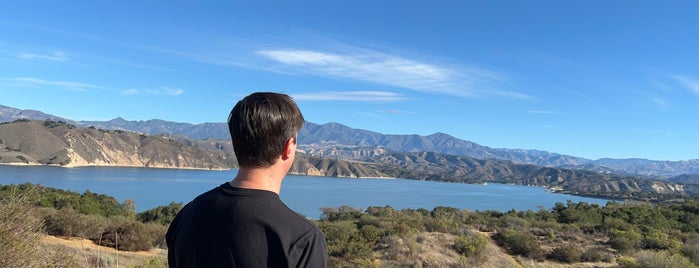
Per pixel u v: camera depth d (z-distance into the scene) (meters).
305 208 74.88
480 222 31.69
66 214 17.70
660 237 23.36
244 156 1.39
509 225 29.23
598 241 24.20
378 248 21.61
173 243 1.51
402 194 122.38
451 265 18.77
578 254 20.59
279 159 1.41
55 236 16.88
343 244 20.34
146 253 17.30
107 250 16.12
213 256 1.29
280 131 1.39
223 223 1.31
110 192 78.12
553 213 38.00
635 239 22.56
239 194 1.35
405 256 19.70
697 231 28.50
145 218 31.67
